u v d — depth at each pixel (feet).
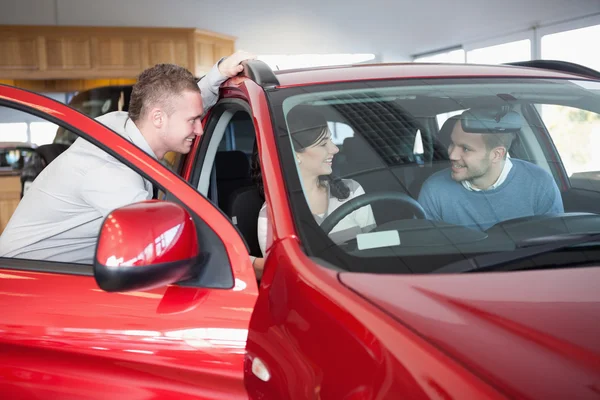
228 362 3.80
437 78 5.24
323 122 4.41
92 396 4.18
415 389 2.44
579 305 2.89
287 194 3.93
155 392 4.05
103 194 4.98
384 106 4.76
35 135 15.55
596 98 5.14
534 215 4.24
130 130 5.61
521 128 4.76
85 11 32.22
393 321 2.77
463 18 34.37
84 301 4.24
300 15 35.24
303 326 3.14
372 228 3.94
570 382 2.34
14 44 30.27
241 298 3.84
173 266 3.51
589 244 3.73
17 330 4.30
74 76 30.96
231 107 5.63
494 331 2.69
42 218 5.17
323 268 3.37
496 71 5.54
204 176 6.23
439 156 4.50
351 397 2.70
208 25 33.91
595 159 4.84
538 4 30.14
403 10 35.86
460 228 3.99
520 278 3.22
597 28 27.32
